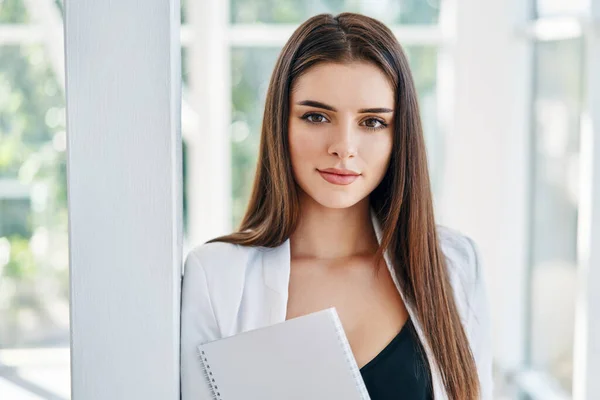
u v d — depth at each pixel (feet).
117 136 3.10
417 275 3.96
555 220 9.61
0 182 12.17
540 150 10.32
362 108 3.57
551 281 9.73
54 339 12.32
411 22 12.37
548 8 10.00
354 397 3.32
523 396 10.39
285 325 3.36
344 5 12.39
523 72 11.07
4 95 12.09
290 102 3.69
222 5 12.35
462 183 12.05
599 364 7.66
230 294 3.65
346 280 3.99
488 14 11.80
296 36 3.69
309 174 3.66
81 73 3.07
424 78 12.52
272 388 3.34
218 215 12.72
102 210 3.13
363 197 3.78
